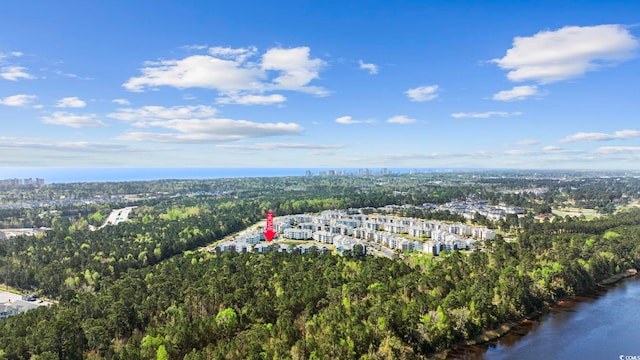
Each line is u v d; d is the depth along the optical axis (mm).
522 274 199125
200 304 169000
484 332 166625
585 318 185000
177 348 138375
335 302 169375
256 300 170500
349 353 134875
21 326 147250
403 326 152250
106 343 141625
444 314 160000
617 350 156375
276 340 141375
